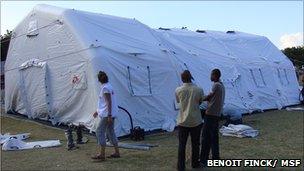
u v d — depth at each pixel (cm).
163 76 1511
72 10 1525
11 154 1045
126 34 1541
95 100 1344
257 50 2270
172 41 1753
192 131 830
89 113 1377
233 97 1867
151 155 1009
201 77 1714
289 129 1425
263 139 1224
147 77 1458
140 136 1254
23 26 1747
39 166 910
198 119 822
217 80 889
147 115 1424
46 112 1579
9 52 1836
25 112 1717
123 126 1332
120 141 1237
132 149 1090
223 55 1964
